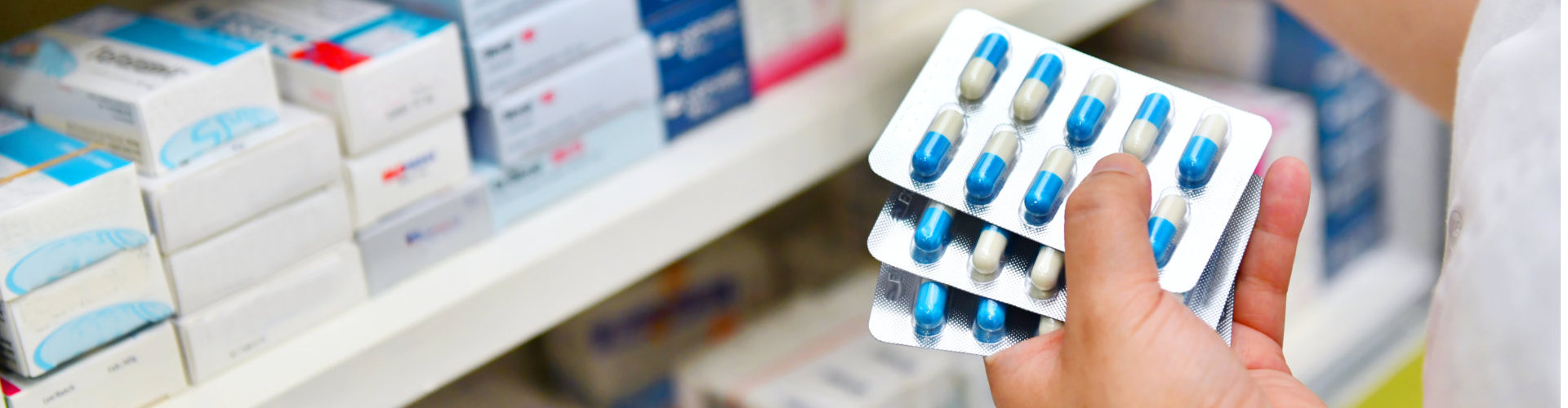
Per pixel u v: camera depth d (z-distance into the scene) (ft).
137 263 1.91
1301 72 3.46
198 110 1.94
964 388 3.14
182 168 1.93
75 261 1.82
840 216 3.72
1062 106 1.83
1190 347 1.37
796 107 2.70
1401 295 3.98
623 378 3.13
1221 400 1.37
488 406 3.16
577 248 2.33
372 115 2.12
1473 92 1.42
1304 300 3.81
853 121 2.75
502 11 2.26
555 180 2.48
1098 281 1.41
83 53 2.07
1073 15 3.01
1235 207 1.73
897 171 1.78
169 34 2.14
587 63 2.42
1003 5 2.94
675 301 3.20
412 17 2.26
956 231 1.80
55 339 1.83
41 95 2.04
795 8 2.77
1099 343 1.40
